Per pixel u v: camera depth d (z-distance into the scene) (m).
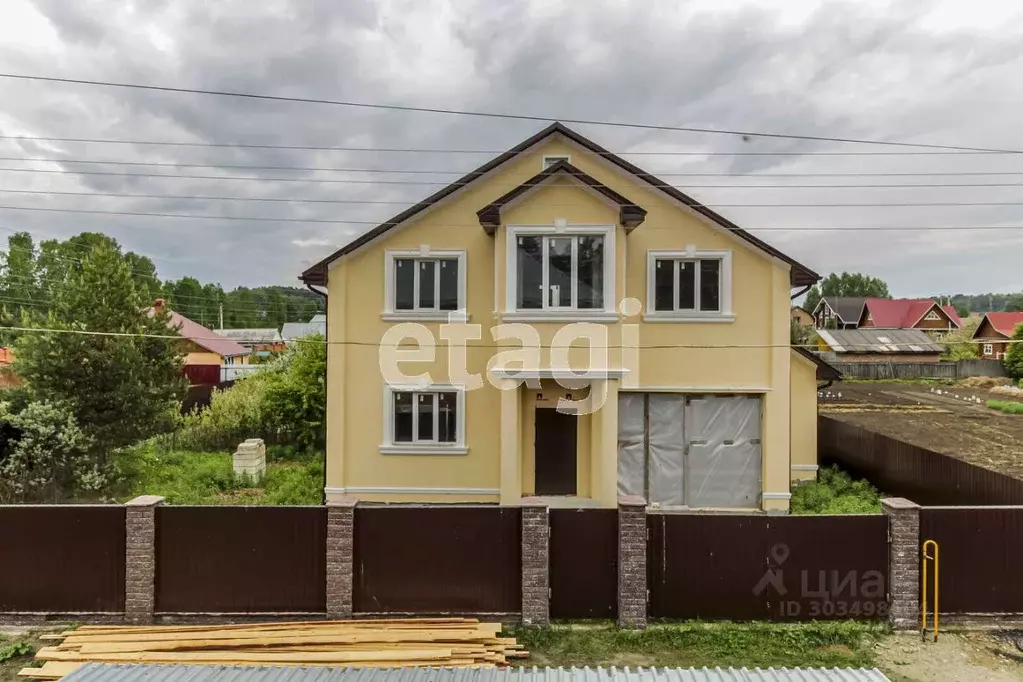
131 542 7.58
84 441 14.26
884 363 42.91
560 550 7.64
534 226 11.48
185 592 7.61
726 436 12.41
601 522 7.64
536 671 5.88
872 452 13.84
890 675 6.55
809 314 79.81
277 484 15.10
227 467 16.31
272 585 7.62
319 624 7.42
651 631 7.36
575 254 11.59
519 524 7.64
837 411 26.38
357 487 12.24
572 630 7.45
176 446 18.88
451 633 7.18
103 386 16.64
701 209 12.09
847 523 7.48
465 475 12.19
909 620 7.38
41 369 16.03
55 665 6.64
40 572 7.61
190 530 7.63
